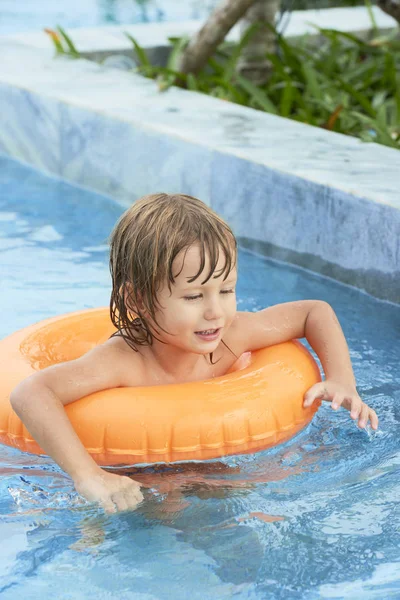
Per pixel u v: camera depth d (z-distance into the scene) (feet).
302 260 14.34
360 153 15.30
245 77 22.44
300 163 14.56
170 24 28.17
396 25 26.71
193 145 15.85
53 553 7.26
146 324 8.54
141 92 19.60
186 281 7.97
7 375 9.08
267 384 8.75
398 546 7.29
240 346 9.46
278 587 6.79
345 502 7.94
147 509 7.78
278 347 9.52
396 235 12.50
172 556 7.18
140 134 16.99
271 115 17.93
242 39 21.84
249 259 14.97
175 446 8.20
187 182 16.26
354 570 6.98
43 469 8.48
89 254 14.80
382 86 22.53
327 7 32.14
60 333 10.32
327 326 9.64
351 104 21.70
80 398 8.38
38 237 15.66
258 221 14.97
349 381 9.16
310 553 7.20
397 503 7.93
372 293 13.17
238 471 8.42
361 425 8.84
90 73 21.42
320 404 9.21
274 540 7.36
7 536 7.50
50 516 7.76
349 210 13.23
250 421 8.40
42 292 13.10
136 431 8.16
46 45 24.98
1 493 8.12
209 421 8.26
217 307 8.11
